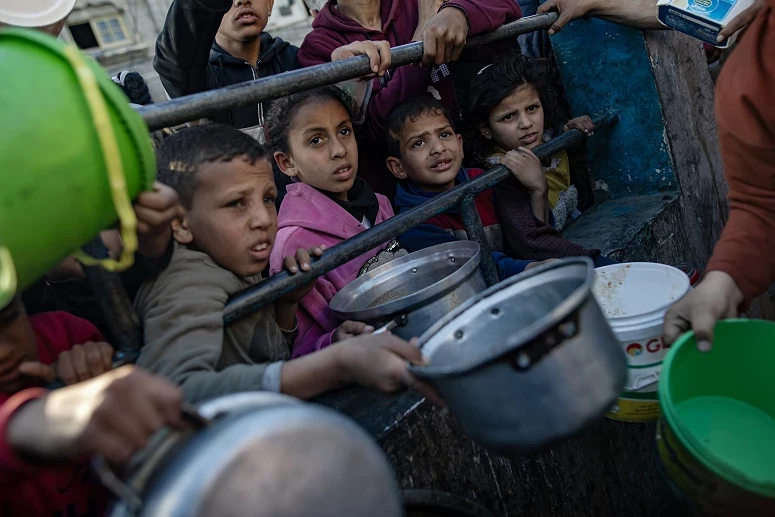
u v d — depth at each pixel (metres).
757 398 1.16
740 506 0.94
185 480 0.62
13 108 0.71
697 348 1.14
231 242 1.31
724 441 1.12
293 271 1.33
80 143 0.75
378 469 0.71
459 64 2.65
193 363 1.11
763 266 1.18
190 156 1.29
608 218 2.42
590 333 0.89
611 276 1.59
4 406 0.74
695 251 2.57
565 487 1.57
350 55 1.61
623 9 2.27
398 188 2.21
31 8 1.60
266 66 2.65
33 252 0.77
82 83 0.72
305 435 0.67
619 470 1.78
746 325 1.12
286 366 1.09
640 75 2.40
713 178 2.75
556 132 2.70
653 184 2.53
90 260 0.85
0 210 0.71
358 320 1.40
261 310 1.42
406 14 2.53
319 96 1.88
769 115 1.11
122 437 0.66
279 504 0.64
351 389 1.41
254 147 1.35
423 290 1.31
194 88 2.27
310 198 1.88
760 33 1.11
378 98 2.32
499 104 2.29
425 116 2.04
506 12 2.07
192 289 1.21
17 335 0.98
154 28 12.08
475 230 1.77
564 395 0.86
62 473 1.04
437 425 1.30
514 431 0.88
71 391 0.71
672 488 1.07
